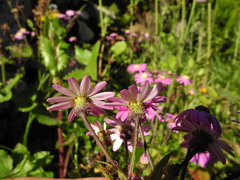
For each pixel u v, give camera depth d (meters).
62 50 0.44
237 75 0.79
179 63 0.66
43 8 0.58
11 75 0.59
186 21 0.89
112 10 0.85
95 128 0.18
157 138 0.46
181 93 0.56
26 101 0.41
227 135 0.56
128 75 0.63
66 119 0.45
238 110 0.62
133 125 0.20
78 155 0.50
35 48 0.63
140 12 0.93
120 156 0.44
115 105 0.16
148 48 0.75
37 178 0.19
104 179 0.19
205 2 0.70
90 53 0.46
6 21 0.60
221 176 0.37
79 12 0.67
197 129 0.15
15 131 0.55
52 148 0.53
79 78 0.40
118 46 0.51
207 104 0.54
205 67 0.61
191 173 0.35
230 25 0.93
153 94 0.16
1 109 0.54
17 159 0.38
